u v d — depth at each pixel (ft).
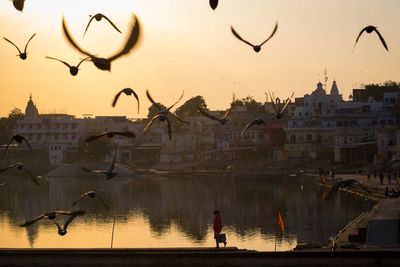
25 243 163.43
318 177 320.09
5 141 524.11
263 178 389.39
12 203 272.72
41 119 522.06
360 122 444.96
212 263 63.36
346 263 62.03
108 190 336.29
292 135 450.30
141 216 220.02
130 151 521.24
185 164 502.38
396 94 453.99
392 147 370.94
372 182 281.13
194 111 547.90
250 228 184.14
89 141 56.70
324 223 190.49
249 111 504.02
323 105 450.30
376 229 122.83
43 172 463.83
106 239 169.07
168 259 63.98
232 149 482.28
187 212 231.71
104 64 42.73
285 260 62.54
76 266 64.95
